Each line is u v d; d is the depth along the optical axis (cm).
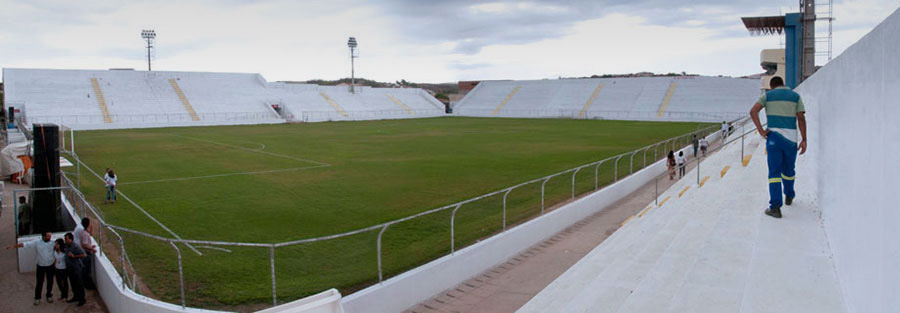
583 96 9450
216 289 1051
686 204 1176
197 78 8225
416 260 1198
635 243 1026
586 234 1516
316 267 1175
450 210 1747
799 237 635
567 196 1938
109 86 7288
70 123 6253
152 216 1723
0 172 2677
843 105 552
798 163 1219
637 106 8631
